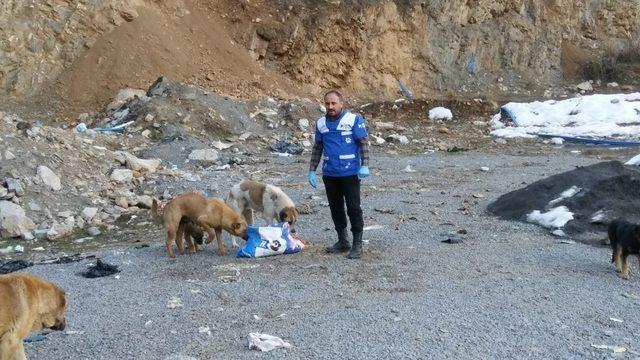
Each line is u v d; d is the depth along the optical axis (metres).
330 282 6.96
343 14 27.48
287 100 24.22
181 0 26.25
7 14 23.28
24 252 9.59
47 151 13.01
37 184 11.84
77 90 22.88
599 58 31.08
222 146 18.38
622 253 7.09
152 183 13.88
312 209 11.16
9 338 4.32
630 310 6.03
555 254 8.04
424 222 9.98
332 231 9.54
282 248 8.15
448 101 25.16
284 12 27.42
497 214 10.49
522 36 30.53
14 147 12.50
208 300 6.46
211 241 8.99
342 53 27.55
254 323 5.77
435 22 29.31
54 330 5.29
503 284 6.80
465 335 5.39
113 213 11.73
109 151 14.82
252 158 17.48
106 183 13.10
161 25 24.91
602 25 32.31
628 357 4.96
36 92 22.94
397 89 28.03
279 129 20.88
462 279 7.00
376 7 28.06
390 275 7.18
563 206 9.64
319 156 8.11
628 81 29.89
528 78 29.92
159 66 23.84
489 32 30.17
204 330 5.60
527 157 17.77
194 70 24.34
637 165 14.46
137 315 6.07
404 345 5.19
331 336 5.40
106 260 8.27
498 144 20.48
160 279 7.26
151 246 9.14
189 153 17.27
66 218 11.19
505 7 30.83
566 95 28.69
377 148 19.77
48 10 23.80
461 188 13.04
